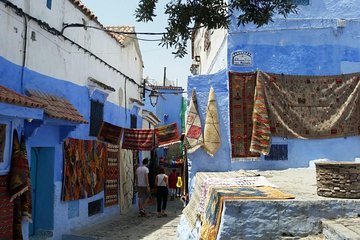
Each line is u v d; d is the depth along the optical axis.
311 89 9.52
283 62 9.62
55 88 8.97
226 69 9.59
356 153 9.45
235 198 4.80
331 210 4.73
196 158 9.45
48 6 8.68
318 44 9.69
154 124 22.42
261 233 4.63
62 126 8.95
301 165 9.40
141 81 18.61
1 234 6.23
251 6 5.58
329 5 9.81
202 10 5.75
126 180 14.50
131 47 16.17
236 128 9.41
